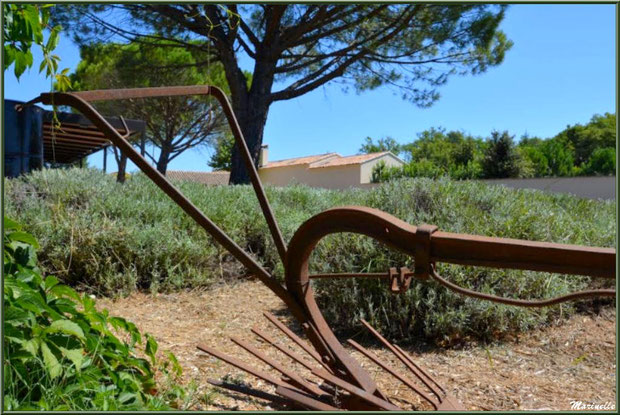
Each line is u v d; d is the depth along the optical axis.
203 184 8.71
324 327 2.06
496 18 14.07
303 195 8.44
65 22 13.90
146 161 1.98
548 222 4.61
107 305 4.42
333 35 15.20
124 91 1.98
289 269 2.03
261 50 14.48
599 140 36.91
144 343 3.26
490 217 4.38
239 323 4.08
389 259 3.79
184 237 5.59
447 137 48.56
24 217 5.10
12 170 5.71
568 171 24.36
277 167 32.44
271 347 3.46
